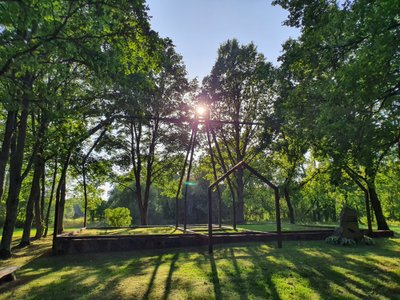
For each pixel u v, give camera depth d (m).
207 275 7.21
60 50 6.38
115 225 24.77
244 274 7.25
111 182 29.38
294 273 7.32
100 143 25.34
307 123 10.68
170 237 12.30
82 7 6.84
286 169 29.20
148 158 28.72
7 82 6.59
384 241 13.57
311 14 10.05
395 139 8.54
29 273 8.36
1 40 5.60
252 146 30.84
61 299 5.76
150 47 8.52
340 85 7.65
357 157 8.48
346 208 12.98
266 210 48.31
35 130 16.33
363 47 7.16
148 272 7.70
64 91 11.81
